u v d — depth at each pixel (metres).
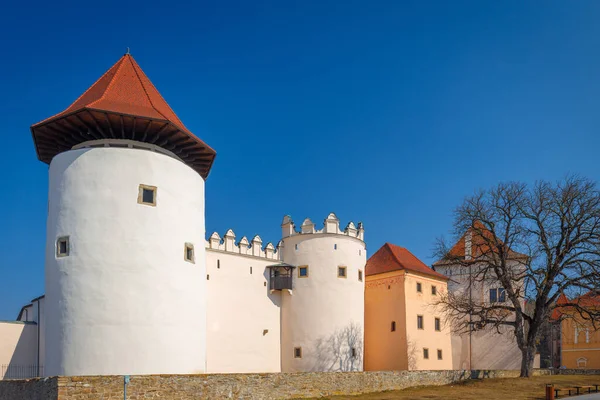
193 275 28.92
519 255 45.25
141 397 20.72
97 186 26.81
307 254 41.00
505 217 39.62
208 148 30.23
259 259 40.34
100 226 26.41
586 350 58.34
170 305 27.22
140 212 27.08
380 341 45.97
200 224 30.41
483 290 49.56
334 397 27.81
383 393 30.75
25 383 21.69
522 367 39.09
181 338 27.45
